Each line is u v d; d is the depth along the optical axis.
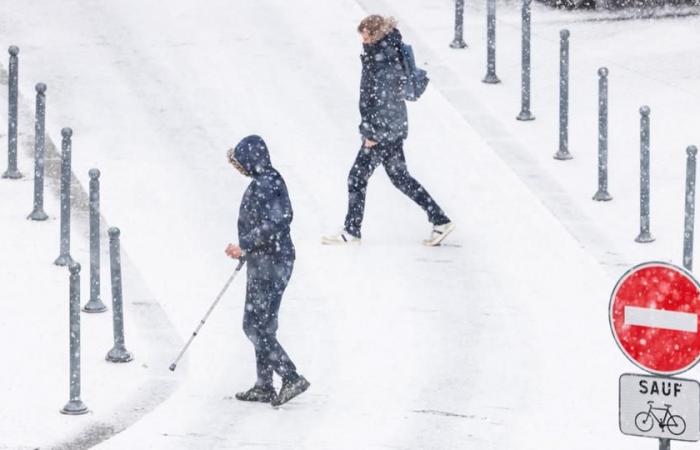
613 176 53.34
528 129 57.16
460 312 43.53
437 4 70.12
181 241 48.69
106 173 53.44
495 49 61.22
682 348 28.59
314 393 38.62
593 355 40.62
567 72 54.06
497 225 49.69
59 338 41.91
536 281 45.59
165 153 55.19
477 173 53.47
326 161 54.44
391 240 48.84
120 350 40.62
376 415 37.22
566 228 49.47
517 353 40.81
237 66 62.59
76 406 37.53
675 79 61.28
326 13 68.31
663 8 69.12
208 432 36.31
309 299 44.44
